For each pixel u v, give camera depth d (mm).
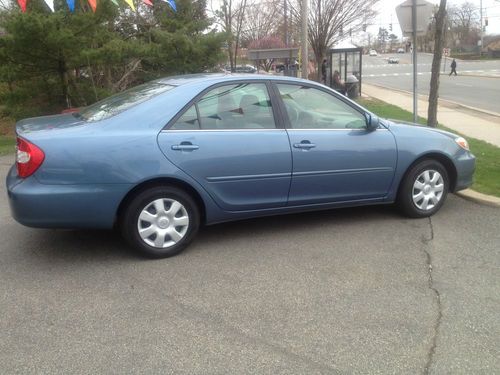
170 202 4559
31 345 3248
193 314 3617
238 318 3559
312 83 5188
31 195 4129
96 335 3355
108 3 13039
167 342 3270
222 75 4984
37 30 12133
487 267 4395
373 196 5406
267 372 2959
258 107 4891
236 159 4680
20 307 3738
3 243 5027
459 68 61375
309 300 3809
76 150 4199
